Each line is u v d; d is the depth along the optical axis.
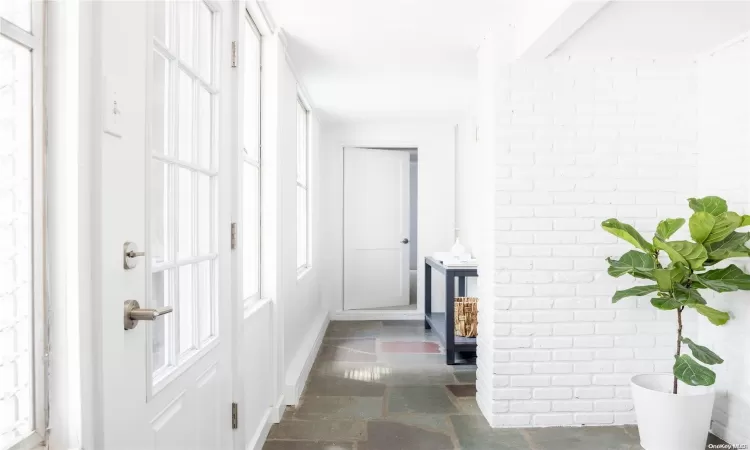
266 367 2.80
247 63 2.92
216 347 1.90
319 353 4.49
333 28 3.00
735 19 2.40
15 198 0.88
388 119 5.85
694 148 2.96
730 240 2.50
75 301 0.96
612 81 2.96
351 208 6.26
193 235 1.72
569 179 2.96
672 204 2.96
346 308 6.21
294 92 3.78
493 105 2.96
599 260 2.96
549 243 2.96
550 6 2.34
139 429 1.25
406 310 6.26
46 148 0.94
